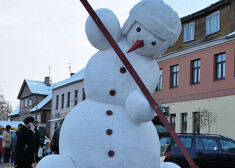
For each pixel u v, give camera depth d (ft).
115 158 12.96
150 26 13.35
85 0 13.41
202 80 86.22
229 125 76.64
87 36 14.12
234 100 76.43
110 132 13.12
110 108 13.60
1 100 227.40
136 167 13.14
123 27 14.20
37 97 185.06
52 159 12.85
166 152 40.52
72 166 12.91
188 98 89.97
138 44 13.57
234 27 85.87
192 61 90.79
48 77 198.70
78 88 134.92
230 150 42.27
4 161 51.37
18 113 208.13
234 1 86.33
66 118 14.01
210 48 84.38
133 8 13.73
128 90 13.64
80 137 13.16
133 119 13.34
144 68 13.92
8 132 51.85
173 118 95.61
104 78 13.69
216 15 91.20
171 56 96.63
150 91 14.08
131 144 13.14
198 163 41.81
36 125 38.17
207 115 79.00
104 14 13.98
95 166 12.94
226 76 79.30
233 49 77.97
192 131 87.71
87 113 13.53
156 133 14.30
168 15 13.43
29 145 30.81
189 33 99.50
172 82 97.60
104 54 14.07
